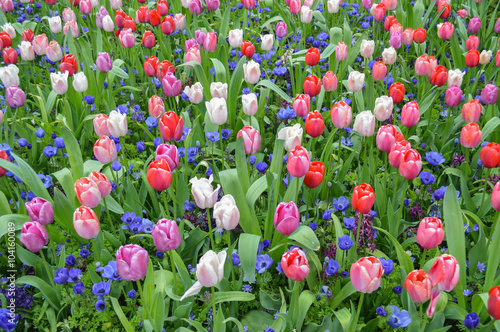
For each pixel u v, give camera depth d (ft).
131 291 9.82
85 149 15.88
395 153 9.97
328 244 10.50
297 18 23.02
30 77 19.70
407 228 11.86
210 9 20.79
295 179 10.61
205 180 8.84
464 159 13.69
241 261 9.21
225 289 9.93
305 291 9.45
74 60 15.99
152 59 15.83
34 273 10.93
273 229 11.59
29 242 8.59
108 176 13.15
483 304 9.00
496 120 13.67
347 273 9.73
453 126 15.11
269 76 19.04
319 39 20.85
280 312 8.89
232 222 8.73
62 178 11.57
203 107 16.62
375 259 7.14
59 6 27.20
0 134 13.88
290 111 14.33
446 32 17.85
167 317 9.41
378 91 17.19
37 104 16.79
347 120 11.60
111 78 17.78
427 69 15.10
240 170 10.87
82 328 9.95
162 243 8.12
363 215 10.60
